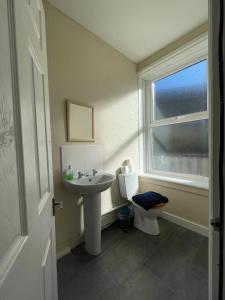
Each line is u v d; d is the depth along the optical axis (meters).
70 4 1.65
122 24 1.92
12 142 0.42
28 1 0.63
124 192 2.40
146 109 2.82
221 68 0.56
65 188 1.80
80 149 1.95
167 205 2.44
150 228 2.10
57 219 1.75
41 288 0.66
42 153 0.79
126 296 1.29
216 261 0.62
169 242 1.93
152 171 2.80
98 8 1.70
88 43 2.01
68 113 1.81
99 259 1.69
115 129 2.38
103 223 2.25
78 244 1.92
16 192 0.44
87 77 2.02
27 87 0.54
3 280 0.35
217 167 0.60
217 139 0.60
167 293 1.30
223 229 0.56
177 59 2.24
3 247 0.36
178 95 2.48
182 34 2.11
